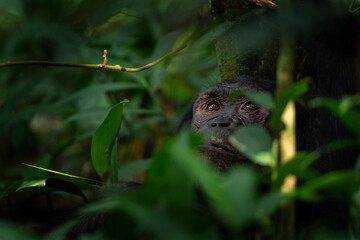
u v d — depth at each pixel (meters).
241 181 2.58
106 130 5.33
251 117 6.04
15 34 9.94
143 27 9.11
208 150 5.53
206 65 8.59
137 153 10.12
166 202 2.75
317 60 6.15
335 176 2.77
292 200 3.25
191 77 9.80
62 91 9.99
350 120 3.39
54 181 5.29
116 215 2.85
